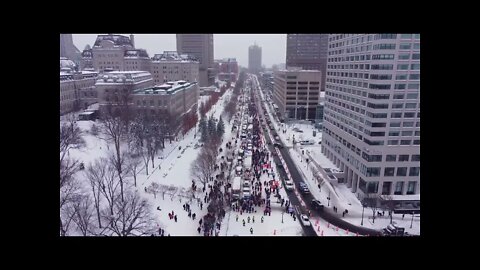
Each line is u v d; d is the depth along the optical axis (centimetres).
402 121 6594
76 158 8594
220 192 6738
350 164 7762
